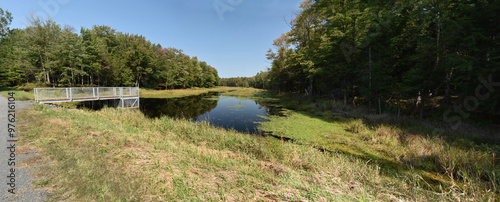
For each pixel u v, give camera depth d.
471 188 3.37
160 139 5.32
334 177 3.46
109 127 5.95
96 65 25.86
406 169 4.87
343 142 7.27
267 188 2.83
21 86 25.45
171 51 51.47
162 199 2.31
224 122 11.23
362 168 4.13
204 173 3.23
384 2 13.02
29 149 3.48
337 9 15.25
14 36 31.56
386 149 6.32
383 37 12.51
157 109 16.56
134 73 35.28
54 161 2.98
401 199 2.84
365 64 12.73
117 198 2.16
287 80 30.19
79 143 3.97
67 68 22.20
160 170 3.13
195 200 2.34
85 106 15.29
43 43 22.55
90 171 2.68
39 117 6.26
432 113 10.83
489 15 7.94
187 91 42.31
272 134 8.51
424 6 10.11
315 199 2.53
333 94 20.62
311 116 13.02
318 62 17.06
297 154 5.04
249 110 16.36
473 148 5.53
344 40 14.56
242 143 6.09
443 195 3.09
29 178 2.46
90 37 28.95
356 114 12.02
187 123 8.73
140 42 38.25
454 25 8.55
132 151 3.88
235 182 3.00
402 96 11.37
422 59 10.15
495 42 7.65
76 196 2.13
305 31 20.42
